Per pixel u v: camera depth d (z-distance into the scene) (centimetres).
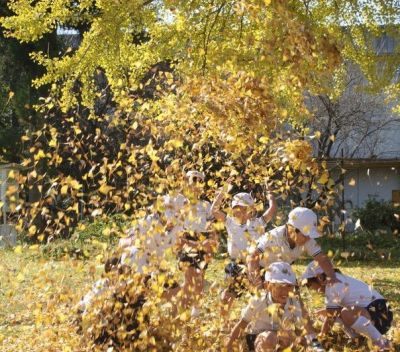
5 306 884
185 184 679
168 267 628
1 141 2605
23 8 1387
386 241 1994
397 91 1684
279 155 746
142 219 645
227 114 735
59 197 827
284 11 791
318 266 705
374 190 2908
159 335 641
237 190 876
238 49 984
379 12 1445
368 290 692
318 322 742
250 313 641
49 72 1403
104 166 678
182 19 1191
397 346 700
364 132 3195
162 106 762
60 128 1491
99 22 1341
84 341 642
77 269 649
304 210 674
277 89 795
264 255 638
